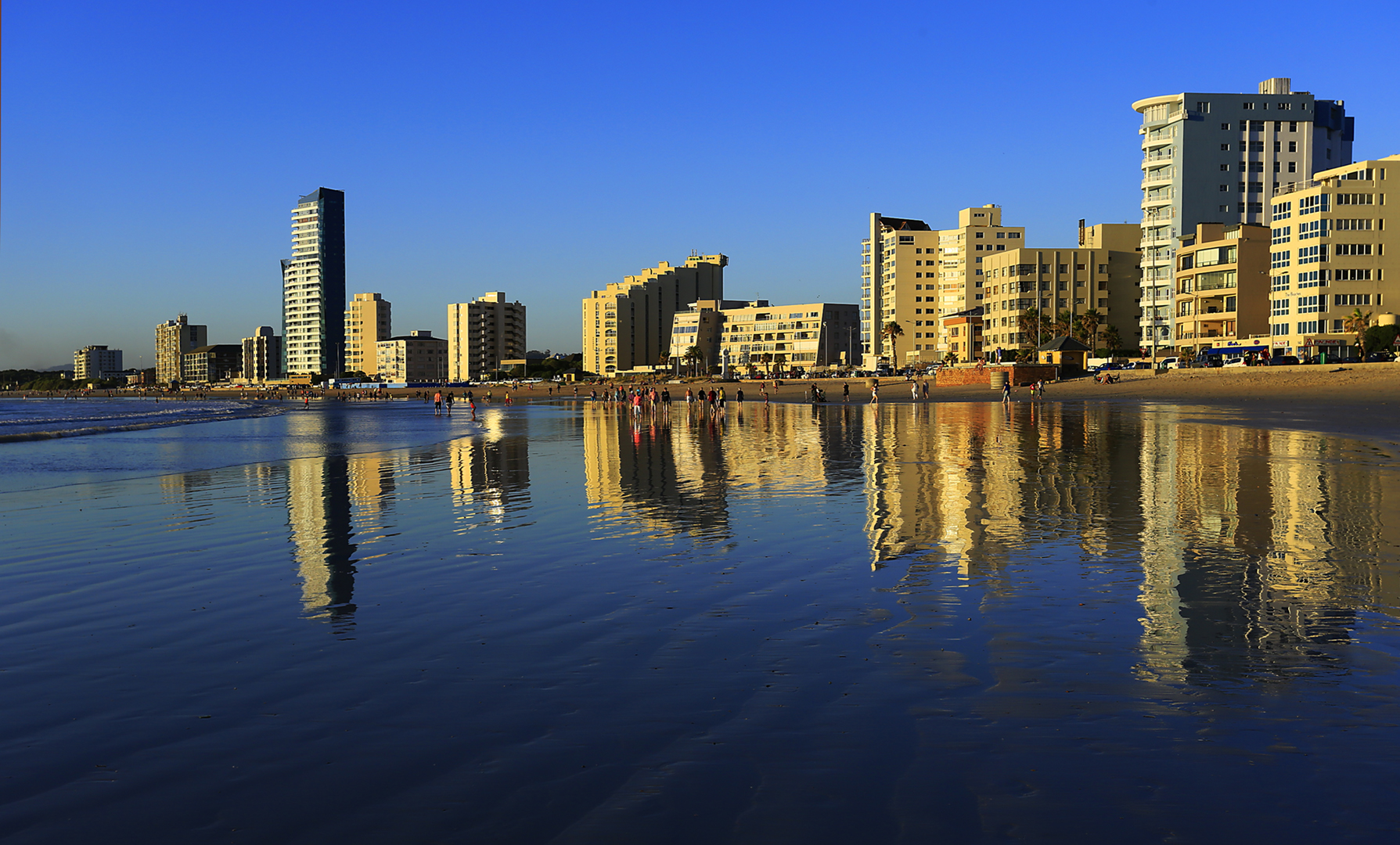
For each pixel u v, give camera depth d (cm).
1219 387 7938
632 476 2486
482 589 1107
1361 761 565
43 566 1303
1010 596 1016
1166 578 1093
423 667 792
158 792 552
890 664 775
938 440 3588
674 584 1117
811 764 575
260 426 6888
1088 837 479
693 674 756
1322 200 9438
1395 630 856
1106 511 1658
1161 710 657
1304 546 1288
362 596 1081
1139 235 16388
